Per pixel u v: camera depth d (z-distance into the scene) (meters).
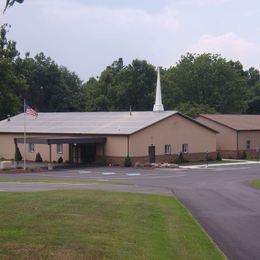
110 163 54.81
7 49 62.44
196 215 20.05
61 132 58.91
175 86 101.69
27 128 63.47
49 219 15.20
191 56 103.25
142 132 54.56
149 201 22.83
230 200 25.34
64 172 46.78
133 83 103.81
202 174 44.72
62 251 11.27
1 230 13.24
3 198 20.58
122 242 12.80
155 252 12.14
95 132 55.94
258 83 128.75
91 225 14.70
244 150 68.69
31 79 99.00
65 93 102.19
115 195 24.30
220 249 13.75
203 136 61.62
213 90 99.62
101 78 107.31
